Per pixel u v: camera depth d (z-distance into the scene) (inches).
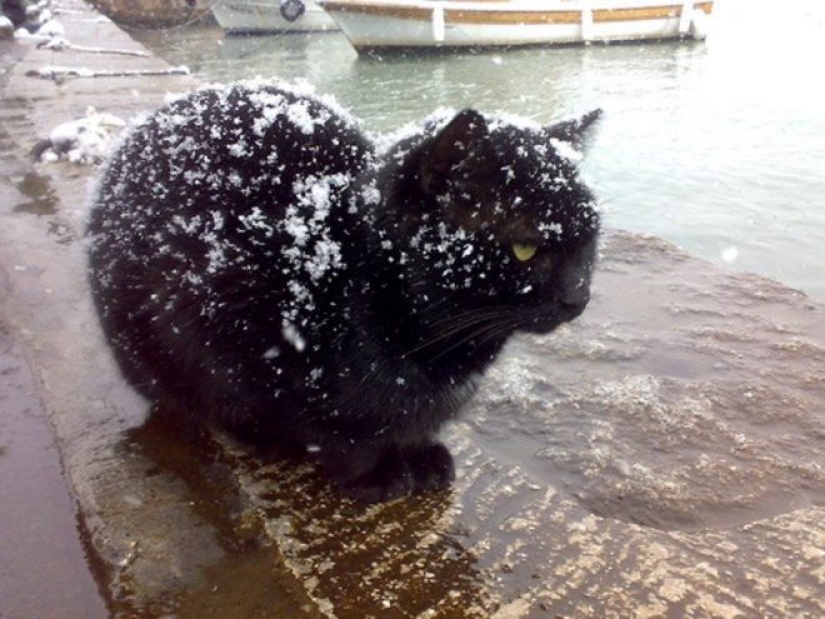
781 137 108.9
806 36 205.6
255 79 29.9
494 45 196.5
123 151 27.8
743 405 29.2
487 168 22.0
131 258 25.3
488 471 25.7
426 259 22.2
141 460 25.8
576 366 32.0
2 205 47.8
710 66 166.6
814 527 23.5
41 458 26.1
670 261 41.8
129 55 116.2
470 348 24.0
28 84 88.0
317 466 25.8
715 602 20.7
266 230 23.0
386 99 145.2
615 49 197.3
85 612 20.6
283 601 20.8
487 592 21.1
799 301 37.3
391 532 23.2
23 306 34.9
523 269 23.0
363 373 22.6
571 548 22.5
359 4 189.3
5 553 22.4
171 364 25.4
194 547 22.5
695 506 24.4
